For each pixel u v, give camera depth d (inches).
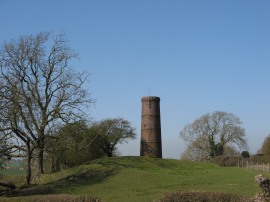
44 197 774.5
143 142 2864.2
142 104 2908.5
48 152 1907.0
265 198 753.0
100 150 2957.7
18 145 1737.2
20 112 1684.3
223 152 3686.0
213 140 3720.5
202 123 3767.2
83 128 2039.9
